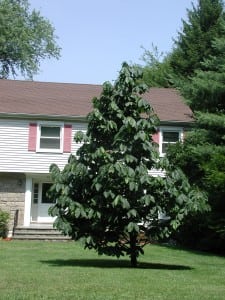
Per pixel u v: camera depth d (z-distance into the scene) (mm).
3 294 8688
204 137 21859
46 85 30734
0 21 40594
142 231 13570
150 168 13273
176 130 27188
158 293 9141
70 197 13023
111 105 12969
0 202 26031
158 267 13859
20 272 11625
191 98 23438
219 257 18453
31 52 44000
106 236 13352
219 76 22344
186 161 22109
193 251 20656
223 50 23188
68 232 12930
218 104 22984
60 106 27312
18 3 43719
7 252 17469
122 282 10258
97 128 13188
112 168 12297
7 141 26172
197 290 9625
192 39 43094
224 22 25641
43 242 22625
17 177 26359
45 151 26359
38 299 8344
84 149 13188
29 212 26047
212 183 19000
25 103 27234
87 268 12688
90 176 13008
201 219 20438
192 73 42594
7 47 42438
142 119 13000
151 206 13039
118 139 12805
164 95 31016
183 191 13023
